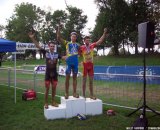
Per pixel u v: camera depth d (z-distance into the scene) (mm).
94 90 11422
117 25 57094
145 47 7465
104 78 11109
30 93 11078
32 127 7328
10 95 12312
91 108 8453
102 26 58031
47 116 7988
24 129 7191
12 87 14992
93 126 7332
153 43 7527
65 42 8281
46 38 78188
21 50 13633
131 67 19328
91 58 8516
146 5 55969
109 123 7570
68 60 8203
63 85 14188
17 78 14992
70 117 8203
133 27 58125
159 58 41969
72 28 76875
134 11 57219
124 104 9867
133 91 10508
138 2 56406
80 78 12297
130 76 10070
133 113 8289
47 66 8148
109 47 65938
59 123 7629
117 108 9375
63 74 17766
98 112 8531
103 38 8539
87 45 8422
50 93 12430
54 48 8219
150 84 10305
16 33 78375
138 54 54469
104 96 11070
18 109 9445
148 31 7418
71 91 12664
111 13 56562
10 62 53469
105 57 55438
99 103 8539
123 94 10516
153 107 9578
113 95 10805
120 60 46969
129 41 61312
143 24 7500
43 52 8211
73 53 8203
